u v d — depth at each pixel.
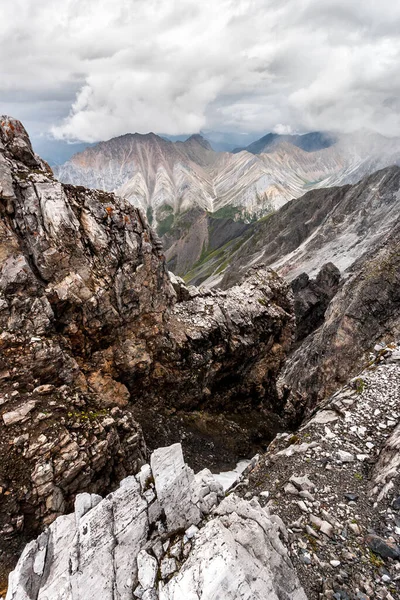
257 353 38.72
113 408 22.38
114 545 10.43
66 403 20.44
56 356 22.55
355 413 17.86
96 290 26.36
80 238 26.41
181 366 32.41
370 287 59.75
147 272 30.52
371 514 11.95
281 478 14.62
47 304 23.64
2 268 22.58
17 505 16.12
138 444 22.20
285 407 43.81
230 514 10.27
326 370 58.59
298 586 8.97
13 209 24.14
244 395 39.16
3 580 14.34
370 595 9.35
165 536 10.38
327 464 14.77
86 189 28.98
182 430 30.59
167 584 8.63
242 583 7.94
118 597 9.24
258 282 42.59
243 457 31.06
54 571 10.66
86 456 18.28
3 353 20.97
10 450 17.08
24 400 19.38
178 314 35.22
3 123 27.42
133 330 29.72
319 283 94.81
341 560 10.33
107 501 11.52
